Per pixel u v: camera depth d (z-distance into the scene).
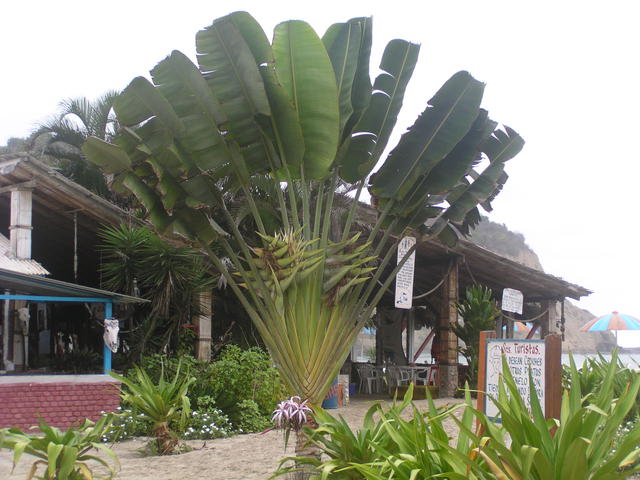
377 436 5.32
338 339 6.28
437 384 18.03
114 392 11.50
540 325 19.78
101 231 13.52
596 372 9.26
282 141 6.39
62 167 19.00
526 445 3.87
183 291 12.83
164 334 13.15
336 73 6.70
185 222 6.70
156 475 7.45
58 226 14.95
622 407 4.01
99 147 6.25
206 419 10.77
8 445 5.57
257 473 7.47
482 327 16.56
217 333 15.88
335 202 13.69
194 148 6.28
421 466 4.46
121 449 9.39
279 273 6.18
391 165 6.95
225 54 6.18
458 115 6.90
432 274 18.58
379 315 21.08
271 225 8.77
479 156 7.86
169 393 9.02
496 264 17.33
